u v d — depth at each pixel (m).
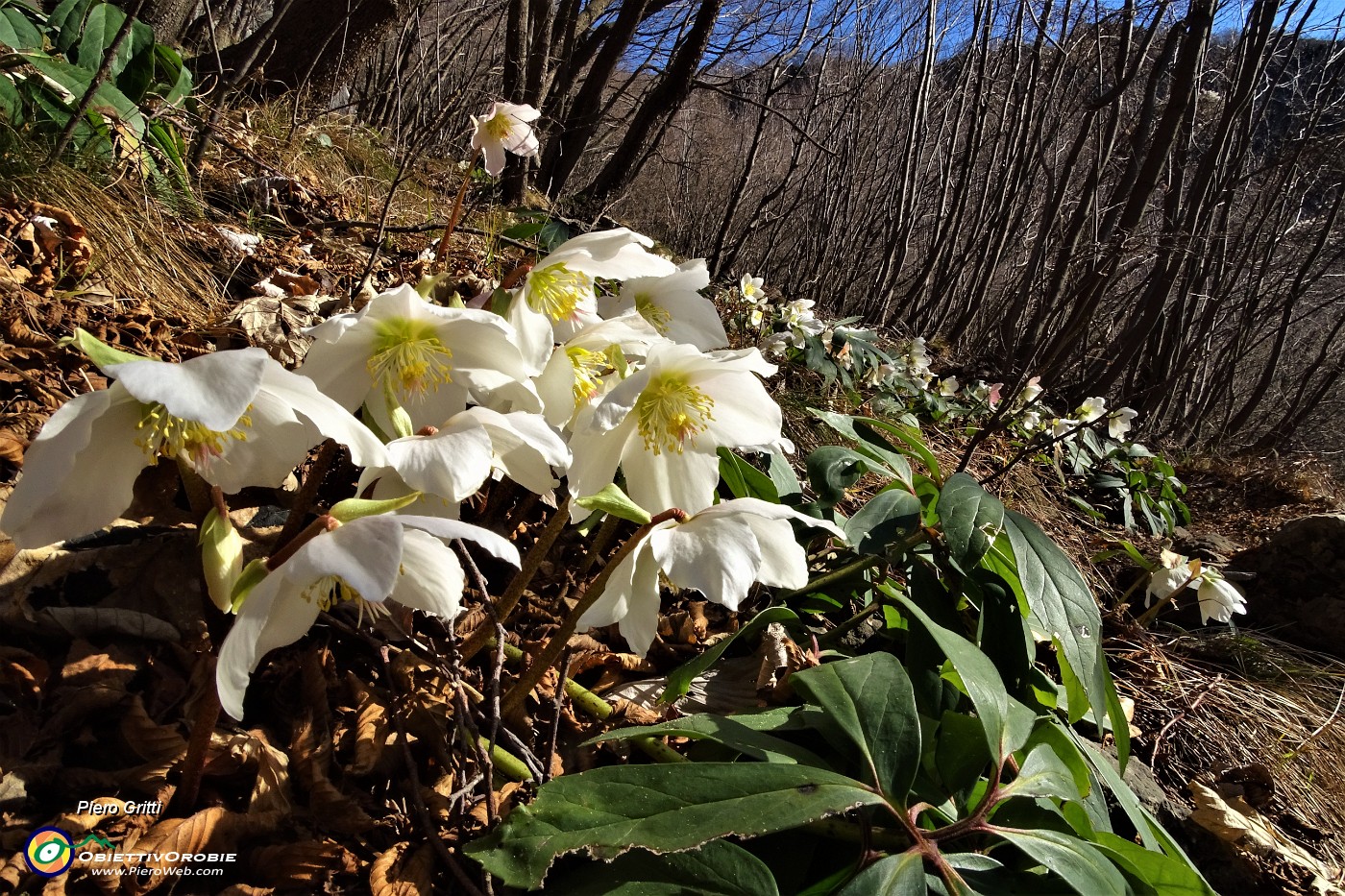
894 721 0.29
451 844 0.28
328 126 1.04
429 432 0.26
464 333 0.29
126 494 0.23
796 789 0.25
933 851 0.26
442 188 1.14
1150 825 0.32
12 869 0.22
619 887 0.25
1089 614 0.36
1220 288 2.17
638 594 0.28
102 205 0.51
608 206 1.56
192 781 0.25
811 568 0.49
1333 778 0.60
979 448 1.16
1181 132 1.86
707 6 1.71
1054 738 0.32
